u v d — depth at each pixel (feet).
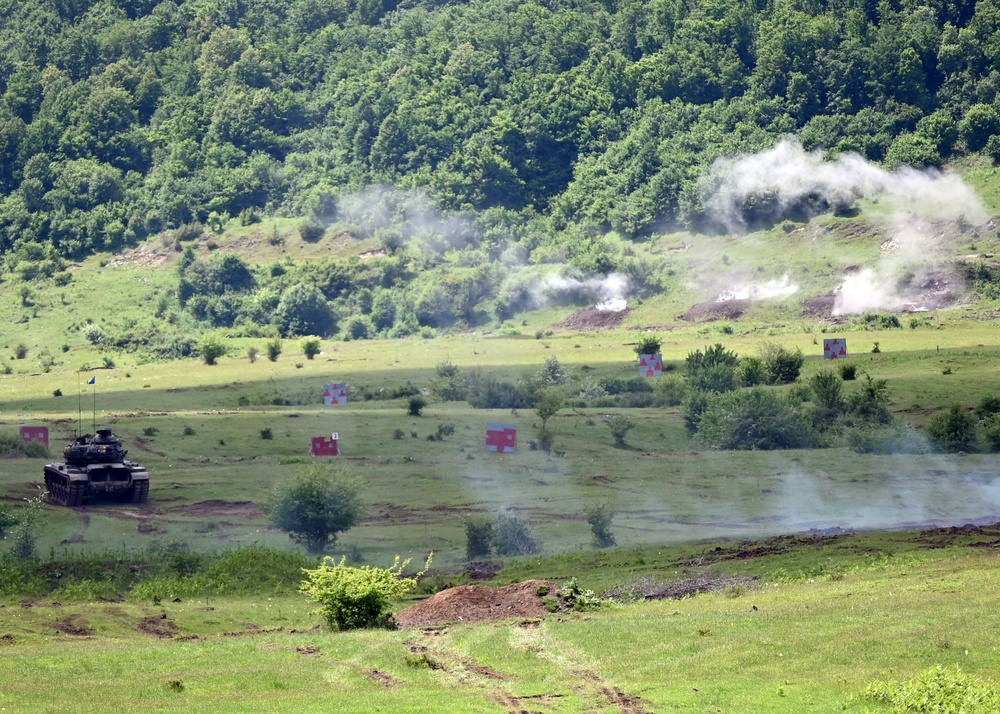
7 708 180.24
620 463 609.42
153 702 183.32
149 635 257.55
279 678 199.11
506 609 258.37
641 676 194.70
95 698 186.70
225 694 189.47
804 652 201.57
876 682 182.39
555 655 209.15
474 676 198.49
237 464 618.85
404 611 267.39
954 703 172.76
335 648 219.20
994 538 323.78
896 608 224.53
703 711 174.81
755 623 221.66
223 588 322.55
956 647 197.98
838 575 276.00
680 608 249.55
